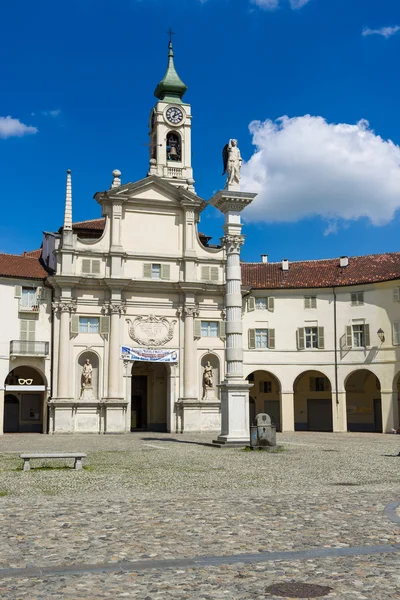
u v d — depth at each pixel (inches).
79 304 2202.3
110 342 2202.3
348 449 1295.5
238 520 510.6
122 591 324.5
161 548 414.3
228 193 1413.6
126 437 1898.4
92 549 412.8
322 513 538.9
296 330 2389.3
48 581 343.0
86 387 2174.0
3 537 449.4
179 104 2500.0
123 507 579.8
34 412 2309.3
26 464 917.8
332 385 2331.4
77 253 2209.6
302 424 2508.6
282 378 2368.4
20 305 2148.1
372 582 335.3
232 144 1449.3
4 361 2105.1
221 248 2385.6
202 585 333.7
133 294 2260.1
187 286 2278.5
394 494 653.3
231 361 1391.5
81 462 955.3
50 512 553.9
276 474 850.8
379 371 2258.9
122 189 2262.6
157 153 2448.3
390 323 2253.9
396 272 2278.5
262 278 2461.9
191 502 608.4
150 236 2308.1
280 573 354.6
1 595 319.0
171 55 2598.4
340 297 2363.4
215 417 2269.9
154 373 2395.4
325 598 310.7
